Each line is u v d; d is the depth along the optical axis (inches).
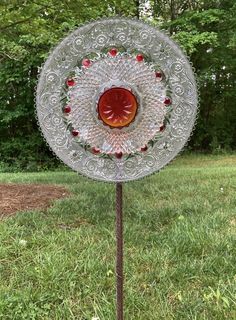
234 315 29.6
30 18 64.8
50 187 68.2
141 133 24.1
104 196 60.1
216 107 178.7
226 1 150.3
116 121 23.9
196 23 143.3
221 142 173.6
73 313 31.1
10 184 71.4
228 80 174.4
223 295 32.2
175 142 24.4
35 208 53.8
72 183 74.4
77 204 55.2
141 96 23.8
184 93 24.1
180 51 24.0
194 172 87.1
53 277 34.3
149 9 150.5
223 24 150.6
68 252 39.3
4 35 70.5
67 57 24.0
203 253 39.4
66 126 24.5
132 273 36.0
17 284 34.2
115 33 23.8
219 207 54.2
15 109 146.7
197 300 31.7
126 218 50.0
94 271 35.8
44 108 24.4
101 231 45.0
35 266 36.6
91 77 23.9
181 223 46.8
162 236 43.4
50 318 30.6
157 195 62.4
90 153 24.6
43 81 24.3
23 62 137.1
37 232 44.1
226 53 156.6
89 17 63.9
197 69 163.3
